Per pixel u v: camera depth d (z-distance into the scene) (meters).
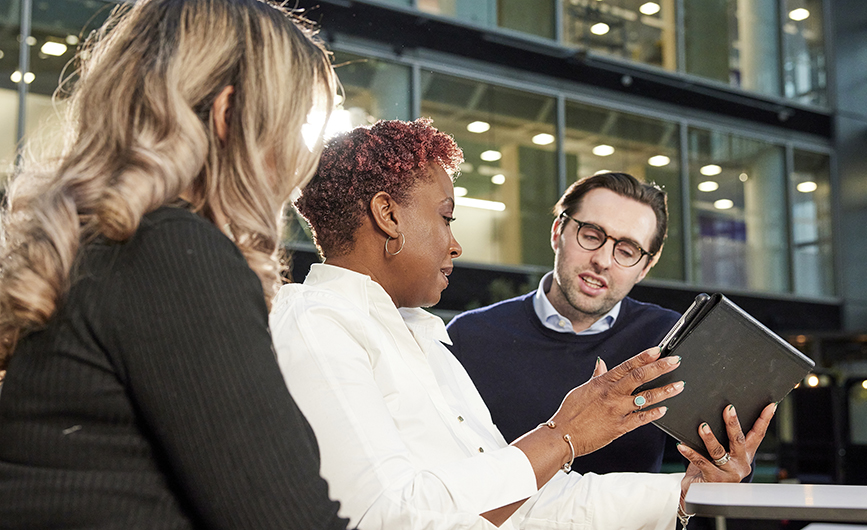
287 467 0.67
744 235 9.48
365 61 6.97
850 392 5.17
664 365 1.08
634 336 1.95
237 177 0.79
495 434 1.40
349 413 0.94
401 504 0.90
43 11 5.57
